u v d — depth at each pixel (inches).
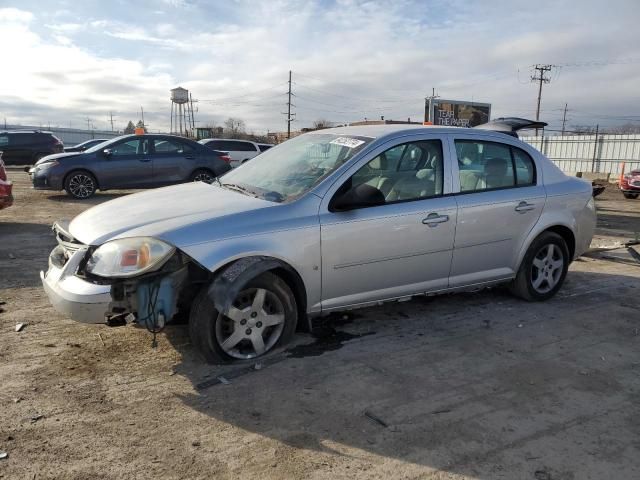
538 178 208.2
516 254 202.2
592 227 226.1
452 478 105.0
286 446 113.8
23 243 300.5
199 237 141.0
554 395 139.0
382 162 170.6
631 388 144.1
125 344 161.6
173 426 119.9
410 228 171.2
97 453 109.1
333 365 152.2
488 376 148.6
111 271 135.6
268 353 156.4
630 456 113.4
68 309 136.3
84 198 503.8
